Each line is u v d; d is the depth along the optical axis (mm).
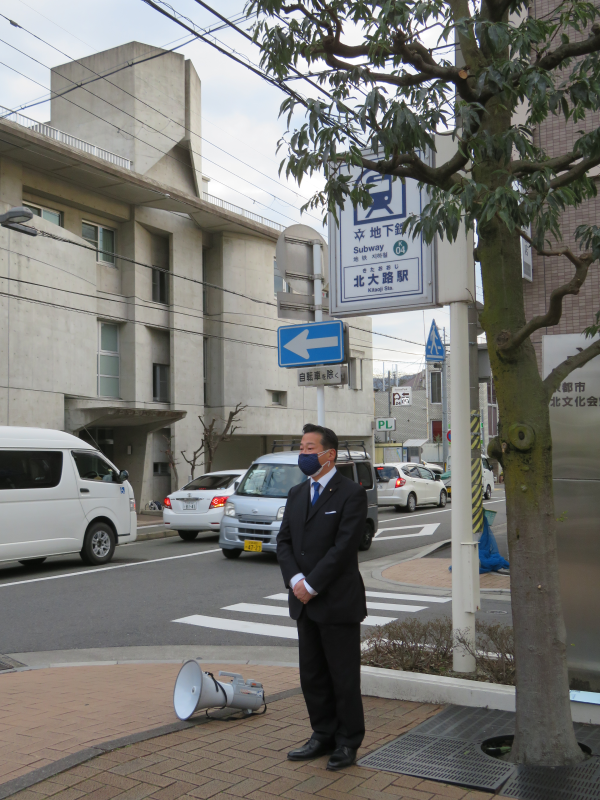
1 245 19688
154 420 24219
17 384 20156
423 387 54781
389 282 6699
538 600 3889
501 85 3832
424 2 4117
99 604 9945
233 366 29547
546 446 3895
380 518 23297
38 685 6016
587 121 8531
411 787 3701
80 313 22625
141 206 26203
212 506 16609
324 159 4148
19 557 12031
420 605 9766
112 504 13680
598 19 7750
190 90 29031
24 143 20953
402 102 3936
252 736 4504
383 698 5297
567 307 8664
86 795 3631
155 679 6227
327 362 13070
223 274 29516
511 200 3557
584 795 3557
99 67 27625
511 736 4375
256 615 9281
